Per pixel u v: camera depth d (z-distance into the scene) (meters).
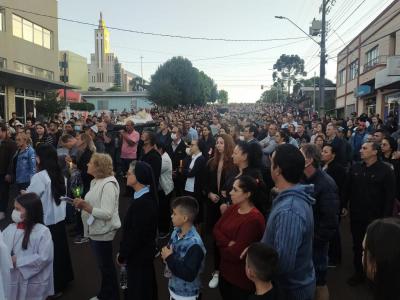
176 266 3.33
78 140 7.21
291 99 65.94
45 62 28.41
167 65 53.19
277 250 2.48
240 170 4.71
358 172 5.18
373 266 1.66
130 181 3.89
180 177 8.29
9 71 19.73
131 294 3.82
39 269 3.99
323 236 3.74
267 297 2.49
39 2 27.44
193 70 53.56
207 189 5.98
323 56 20.55
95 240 4.47
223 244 3.46
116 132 11.92
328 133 8.69
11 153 8.14
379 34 28.27
